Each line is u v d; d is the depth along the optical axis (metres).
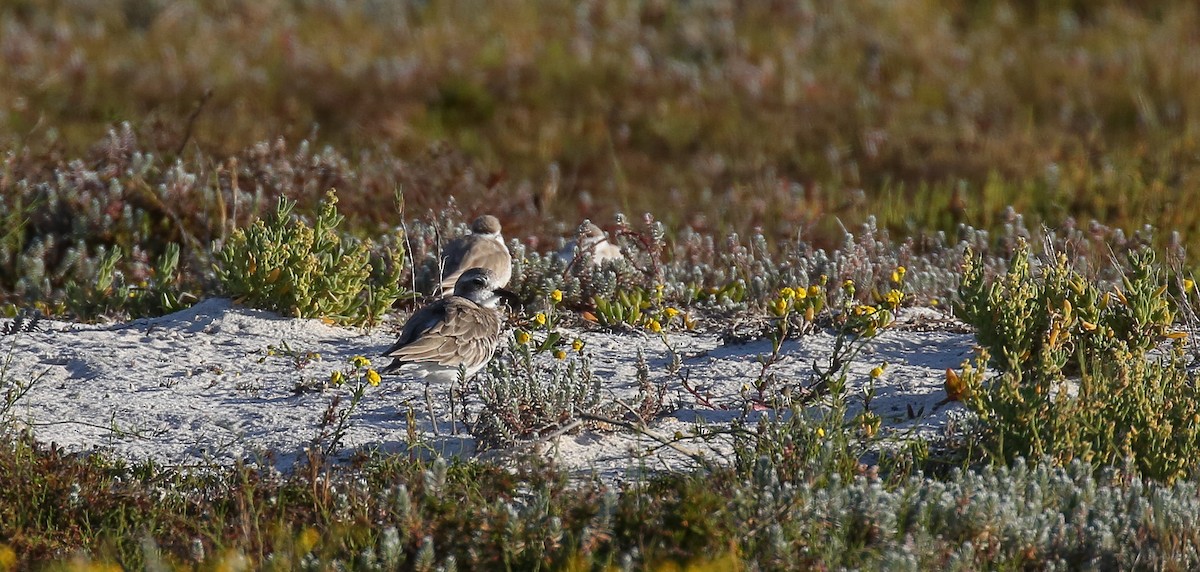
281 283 18.17
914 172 33.56
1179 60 41.25
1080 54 42.94
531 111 38.62
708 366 16.53
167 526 11.90
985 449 12.53
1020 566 10.95
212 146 28.84
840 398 14.20
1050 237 18.17
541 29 45.81
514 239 21.88
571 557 10.46
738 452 12.75
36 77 38.38
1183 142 33.53
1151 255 16.12
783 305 17.66
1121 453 12.95
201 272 20.78
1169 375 13.78
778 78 41.44
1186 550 10.98
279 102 37.69
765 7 47.25
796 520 10.98
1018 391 13.20
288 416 14.81
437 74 39.97
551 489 11.58
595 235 22.22
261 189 24.59
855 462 12.55
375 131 35.75
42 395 15.45
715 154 35.62
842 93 40.28
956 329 18.00
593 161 35.28
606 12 47.41
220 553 11.09
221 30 44.34
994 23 47.59
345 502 11.88
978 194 31.17
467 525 11.04
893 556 10.02
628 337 18.00
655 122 37.84
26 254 22.48
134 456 13.80
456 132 37.19
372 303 18.44
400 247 18.98
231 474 13.01
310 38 43.97
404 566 10.74
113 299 19.41
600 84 40.66
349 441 14.09
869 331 15.80
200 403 15.25
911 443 13.38
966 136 36.03
